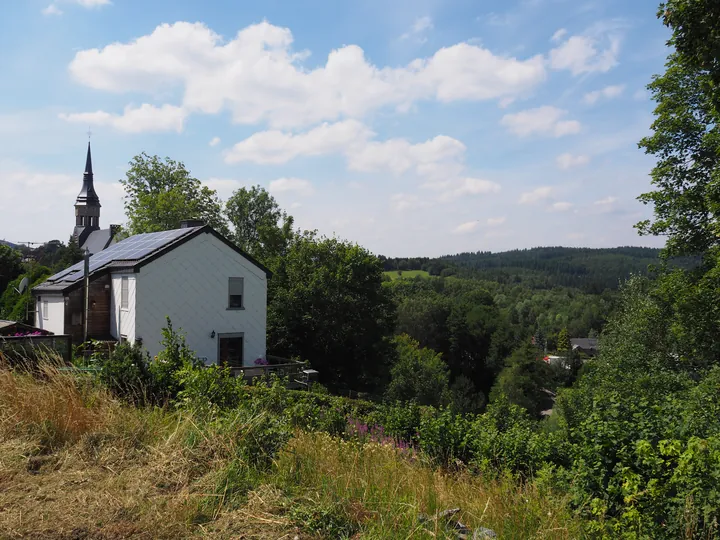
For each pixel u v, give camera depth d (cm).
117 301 2423
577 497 584
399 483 557
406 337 7062
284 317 3322
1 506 414
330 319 3397
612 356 2280
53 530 381
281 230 4644
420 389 4694
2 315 3931
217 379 842
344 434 923
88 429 596
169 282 2356
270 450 573
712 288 1745
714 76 830
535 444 857
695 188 1908
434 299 8456
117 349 916
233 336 2536
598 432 629
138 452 549
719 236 1516
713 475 454
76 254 6831
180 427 597
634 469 560
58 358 784
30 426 582
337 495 482
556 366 8862
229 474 496
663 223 1962
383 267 3794
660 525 464
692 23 803
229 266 2530
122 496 439
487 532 460
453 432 920
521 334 8462
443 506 525
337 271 3544
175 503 427
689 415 676
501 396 1312
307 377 2309
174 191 4603
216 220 5191
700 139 1881
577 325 12500
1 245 5356
